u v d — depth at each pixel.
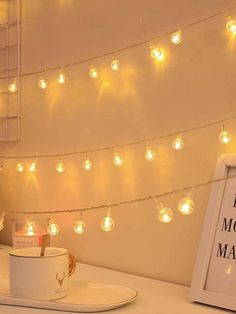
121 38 1.17
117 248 1.18
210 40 0.98
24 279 0.88
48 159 1.38
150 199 1.10
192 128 1.02
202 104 1.00
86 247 1.26
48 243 1.25
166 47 1.07
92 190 1.25
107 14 1.21
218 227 0.91
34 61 1.43
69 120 1.31
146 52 1.11
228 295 0.84
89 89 1.26
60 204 1.34
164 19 1.08
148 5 1.11
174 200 1.05
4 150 1.54
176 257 1.05
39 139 1.41
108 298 0.90
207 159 0.99
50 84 1.37
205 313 0.82
